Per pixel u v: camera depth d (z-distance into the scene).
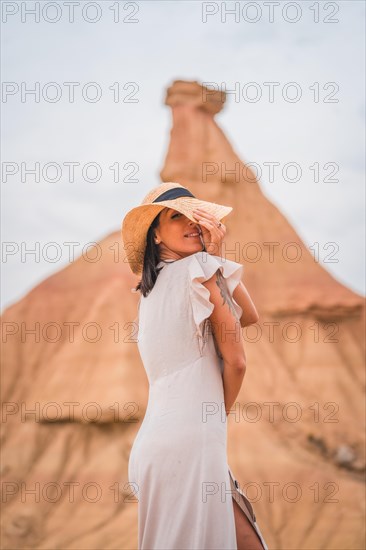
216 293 4.19
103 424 39.41
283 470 35.69
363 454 38.91
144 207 4.38
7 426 42.22
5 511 37.41
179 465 4.02
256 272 45.53
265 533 33.53
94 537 34.94
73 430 39.94
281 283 45.47
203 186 46.66
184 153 47.75
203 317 4.11
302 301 44.62
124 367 40.28
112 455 38.28
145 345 4.29
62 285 46.78
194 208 4.36
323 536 33.72
